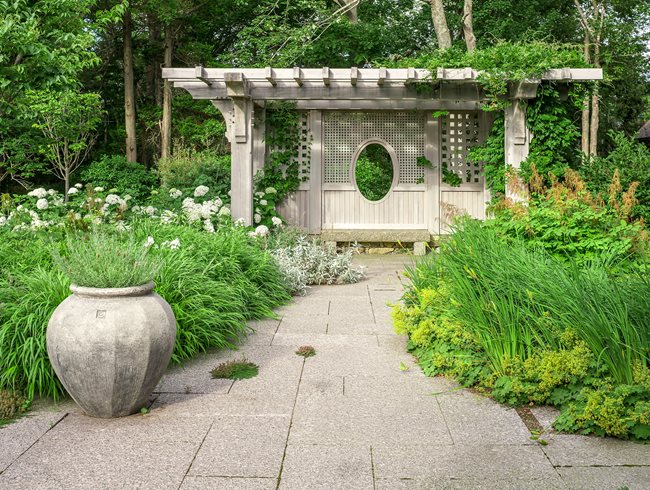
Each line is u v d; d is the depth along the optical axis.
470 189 11.35
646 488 2.56
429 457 2.89
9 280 4.53
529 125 9.27
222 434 3.17
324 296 7.06
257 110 11.12
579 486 2.59
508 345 3.75
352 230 11.13
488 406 3.55
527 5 19.11
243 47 15.64
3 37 5.93
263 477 2.69
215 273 5.78
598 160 9.50
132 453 2.94
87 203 7.49
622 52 20.38
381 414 3.44
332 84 9.60
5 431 3.23
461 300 4.17
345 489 2.58
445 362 4.02
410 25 18.86
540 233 6.17
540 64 8.67
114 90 22.44
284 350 4.74
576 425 3.17
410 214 11.47
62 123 12.94
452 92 9.58
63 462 2.85
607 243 5.70
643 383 3.19
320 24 15.26
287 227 10.38
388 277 8.51
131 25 19.77
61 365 3.27
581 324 3.55
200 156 14.10
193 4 19.92
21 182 16.16
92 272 3.36
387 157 13.63
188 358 4.52
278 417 3.40
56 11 6.75
